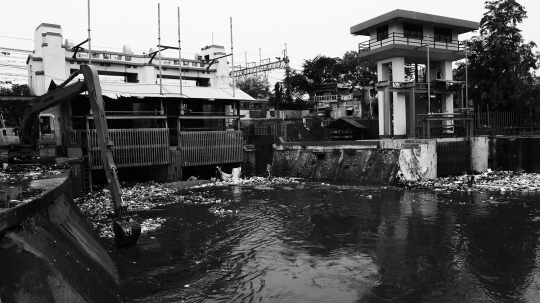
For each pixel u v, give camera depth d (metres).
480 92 47.47
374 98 58.66
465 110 39.38
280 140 43.31
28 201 9.26
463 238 17.58
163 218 22.12
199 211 24.03
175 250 16.42
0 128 22.95
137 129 34.16
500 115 46.34
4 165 20.50
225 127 41.31
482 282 12.88
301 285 12.84
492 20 45.97
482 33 46.91
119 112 34.03
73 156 29.95
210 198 28.50
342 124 48.09
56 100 21.16
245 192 31.19
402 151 33.88
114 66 44.41
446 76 43.94
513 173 36.28
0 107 39.66
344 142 38.22
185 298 11.77
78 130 31.27
